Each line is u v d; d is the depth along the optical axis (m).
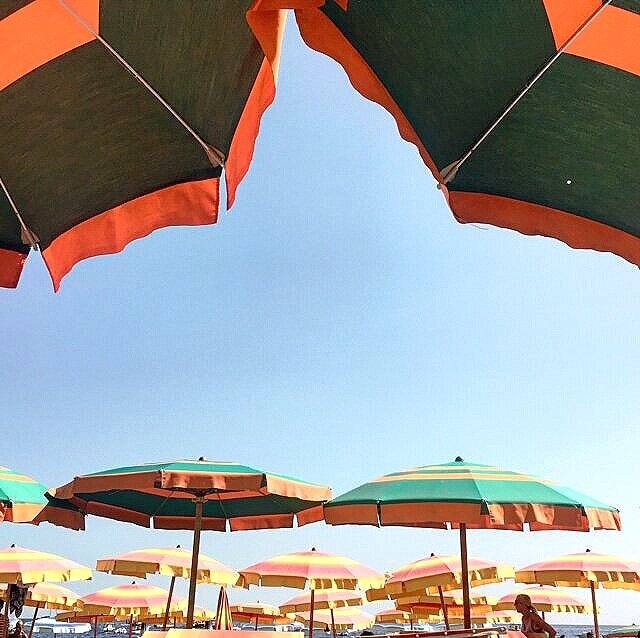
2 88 2.35
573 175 2.44
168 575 12.13
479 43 2.17
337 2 1.94
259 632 4.96
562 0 1.93
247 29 2.30
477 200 2.55
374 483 5.98
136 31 2.28
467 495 5.29
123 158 2.66
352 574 10.69
